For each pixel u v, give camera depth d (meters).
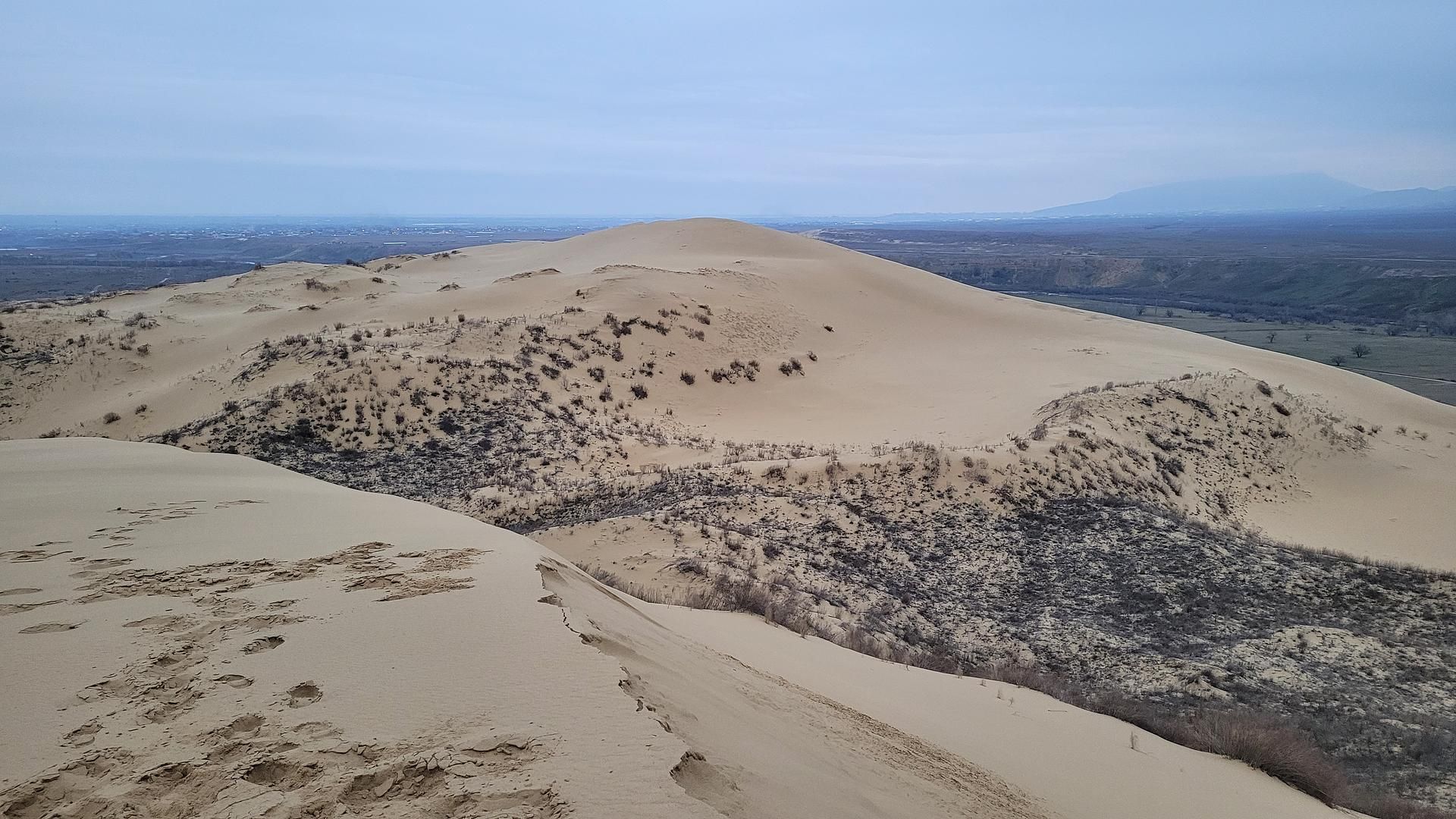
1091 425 28.80
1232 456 30.09
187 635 5.17
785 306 49.25
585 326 39.38
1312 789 9.27
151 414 30.42
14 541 7.74
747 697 6.07
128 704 4.18
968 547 20.36
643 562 16.53
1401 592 18.64
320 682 4.44
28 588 6.20
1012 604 17.64
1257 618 17.20
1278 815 7.84
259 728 3.93
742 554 17.66
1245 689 13.65
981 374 41.41
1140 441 28.86
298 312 43.34
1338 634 16.08
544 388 32.91
